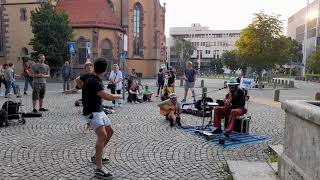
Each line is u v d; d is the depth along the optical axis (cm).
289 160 545
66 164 725
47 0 4812
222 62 11162
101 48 5069
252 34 4072
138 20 6028
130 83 2055
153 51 6100
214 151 857
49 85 3338
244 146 912
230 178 650
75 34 4884
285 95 2945
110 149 855
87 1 5397
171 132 1082
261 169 670
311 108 461
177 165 738
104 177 642
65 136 986
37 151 821
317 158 440
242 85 2058
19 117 1163
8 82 2034
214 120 1046
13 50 5231
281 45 4053
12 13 5188
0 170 680
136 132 1071
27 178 638
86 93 642
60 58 4206
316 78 7450
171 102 1216
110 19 5238
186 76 1952
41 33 4175
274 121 1354
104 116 657
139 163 746
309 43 10706
